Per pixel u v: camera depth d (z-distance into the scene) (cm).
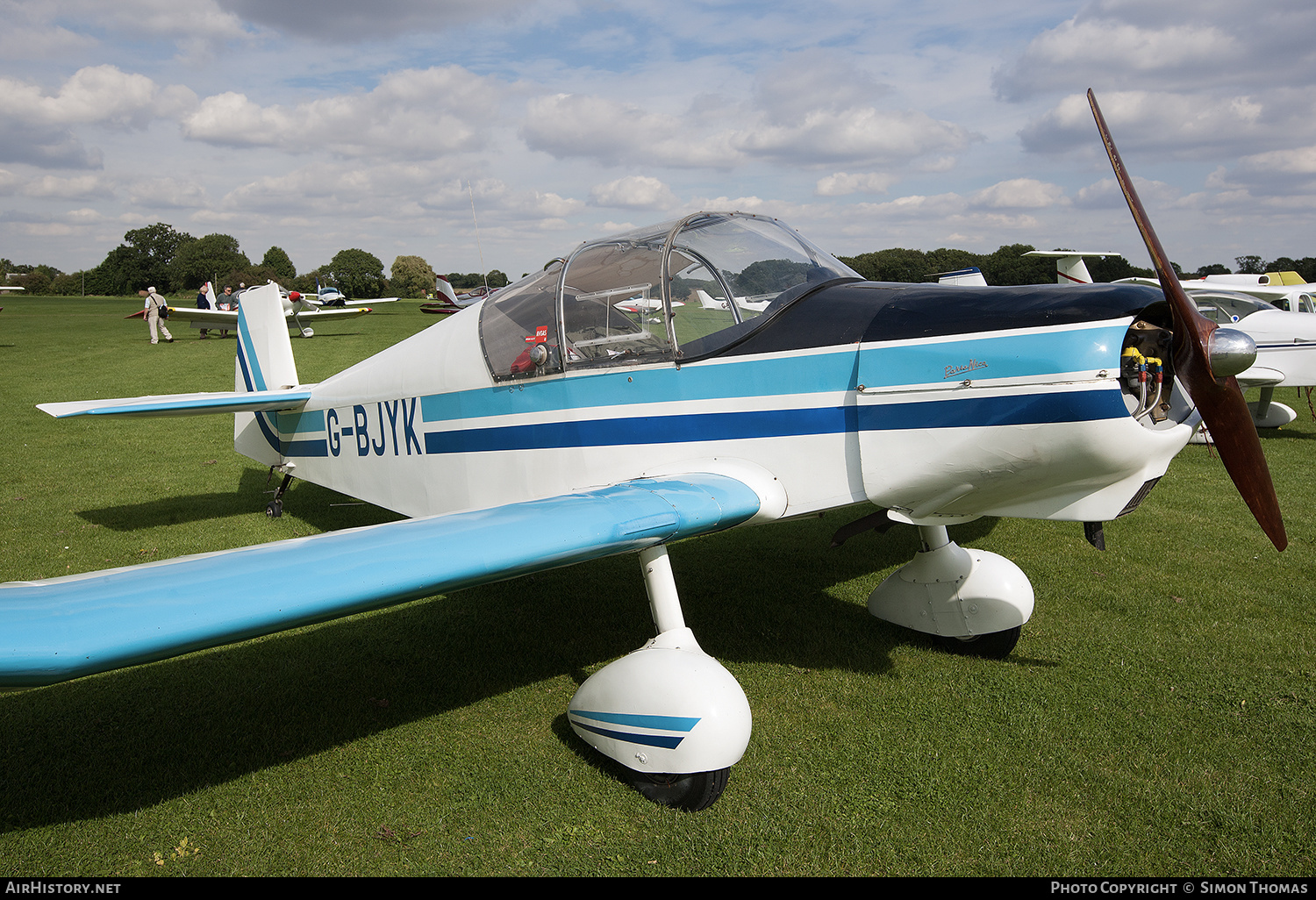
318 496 675
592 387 343
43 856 233
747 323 311
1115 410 244
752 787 260
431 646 378
